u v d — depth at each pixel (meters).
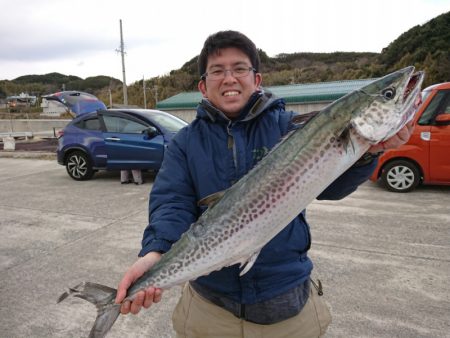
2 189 8.80
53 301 3.59
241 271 1.77
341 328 3.01
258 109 1.92
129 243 5.03
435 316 3.13
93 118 9.44
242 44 1.88
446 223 5.38
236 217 1.79
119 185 8.91
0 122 30.58
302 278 1.93
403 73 1.82
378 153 1.86
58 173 10.85
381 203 6.53
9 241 5.24
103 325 1.85
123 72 35.03
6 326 3.21
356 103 1.77
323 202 6.68
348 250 4.51
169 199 1.98
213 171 1.94
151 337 3.04
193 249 1.82
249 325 1.90
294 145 1.81
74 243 5.09
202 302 2.01
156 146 8.56
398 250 4.46
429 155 6.96
